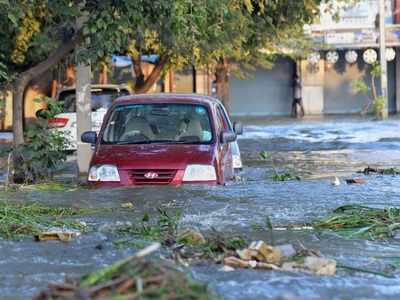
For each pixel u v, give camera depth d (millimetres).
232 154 18719
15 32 23594
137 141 16359
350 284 8469
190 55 24844
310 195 14867
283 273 8875
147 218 11906
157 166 15391
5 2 15797
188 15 17938
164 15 17438
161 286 5344
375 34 55250
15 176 18984
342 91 59375
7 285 8539
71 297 5242
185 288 5438
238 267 9055
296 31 37750
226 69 46500
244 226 11680
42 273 9016
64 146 19484
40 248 10344
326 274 8914
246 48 31844
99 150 16156
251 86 59750
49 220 12180
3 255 9938
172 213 12633
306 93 59000
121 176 15461
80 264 9414
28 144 19031
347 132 39719
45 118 19406
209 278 8539
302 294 7984
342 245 10570
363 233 11258
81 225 11781
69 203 13844
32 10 20500
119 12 17047
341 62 59031
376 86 59406
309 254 9539
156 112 16812
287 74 59562
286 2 28328
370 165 23891
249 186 15844
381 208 13078
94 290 5297
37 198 14609
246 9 26391
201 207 13289
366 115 56094
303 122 49219
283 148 31344
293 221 12133
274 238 10781
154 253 9680
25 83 19641
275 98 59781
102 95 29172
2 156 20281
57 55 19594
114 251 10047
